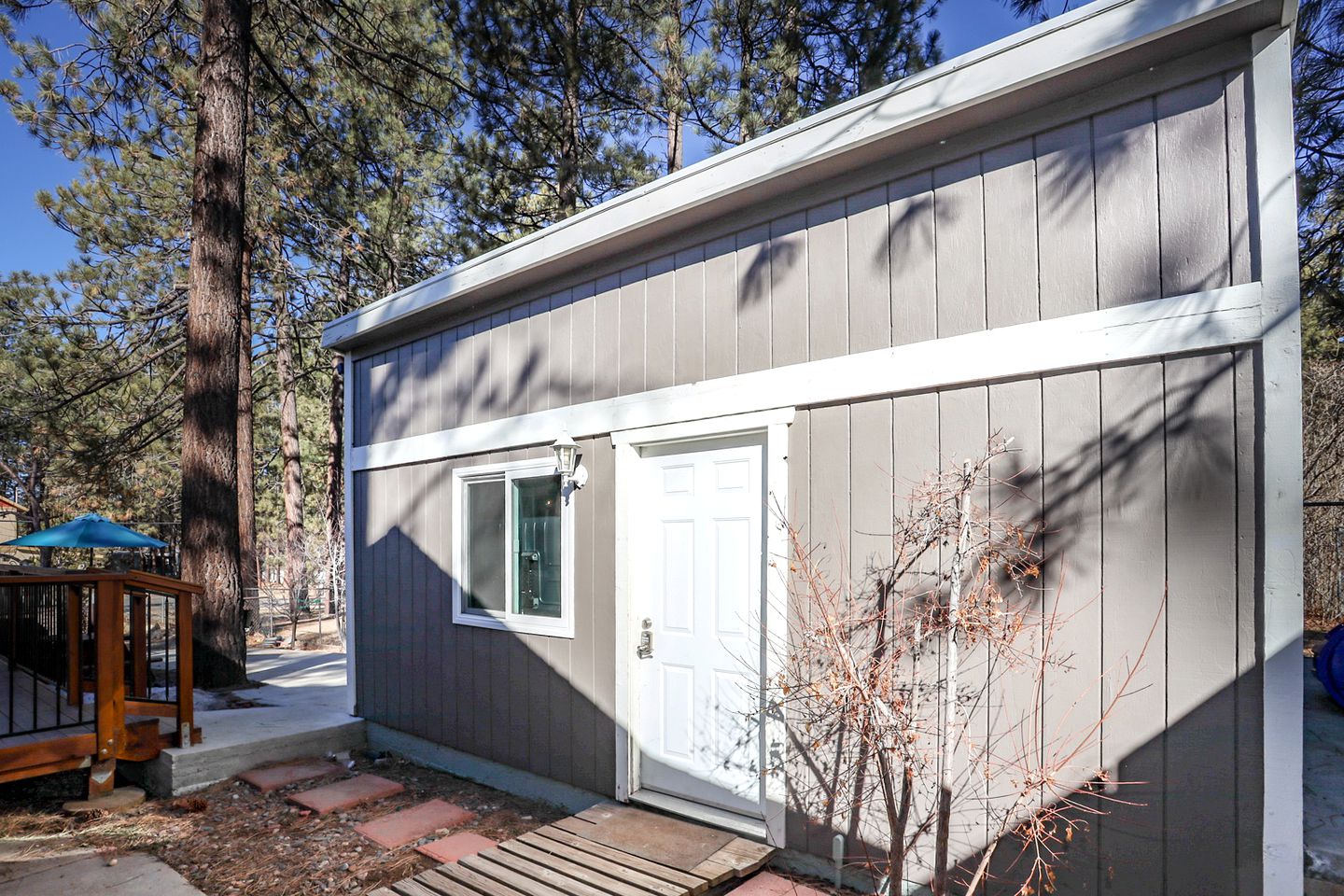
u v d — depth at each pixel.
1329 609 8.79
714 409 3.90
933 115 3.01
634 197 4.05
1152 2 2.53
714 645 3.88
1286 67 2.46
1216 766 2.48
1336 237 7.05
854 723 3.07
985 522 3.00
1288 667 2.36
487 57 9.72
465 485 5.47
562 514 4.64
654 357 4.23
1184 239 2.63
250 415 13.77
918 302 3.24
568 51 9.51
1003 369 2.98
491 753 5.02
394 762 5.64
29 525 17.27
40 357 12.34
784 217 3.71
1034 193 2.97
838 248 3.51
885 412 3.32
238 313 8.02
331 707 6.58
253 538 13.72
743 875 3.30
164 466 17.25
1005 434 2.99
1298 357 2.39
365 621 6.25
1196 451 2.58
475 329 5.44
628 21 9.78
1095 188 2.83
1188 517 2.58
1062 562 2.82
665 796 4.04
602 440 4.46
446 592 5.46
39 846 4.03
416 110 10.87
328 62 11.05
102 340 13.08
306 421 23.44
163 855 3.92
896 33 8.70
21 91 9.69
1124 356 2.71
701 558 3.99
